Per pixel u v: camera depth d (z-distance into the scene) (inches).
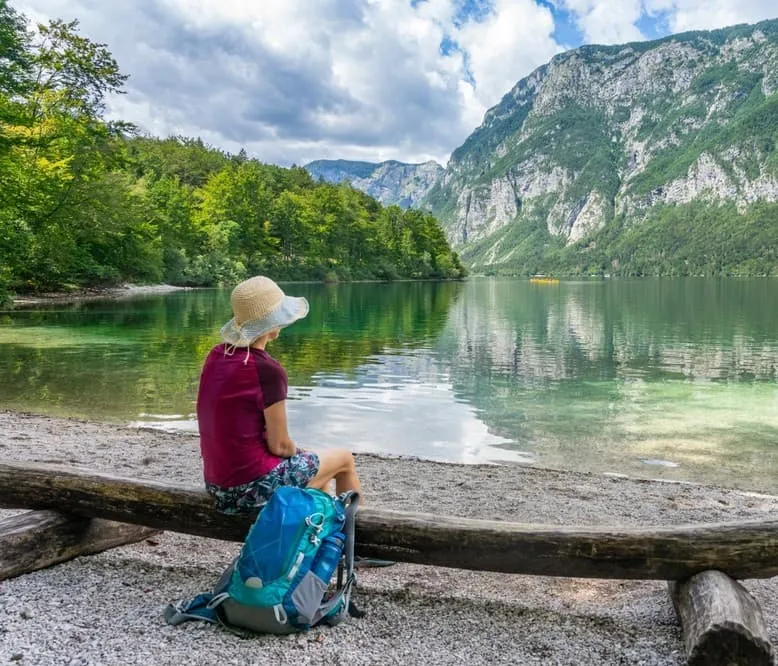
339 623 124.0
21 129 1131.9
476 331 984.3
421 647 116.9
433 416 410.9
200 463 267.0
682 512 221.1
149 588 137.6
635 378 567.2
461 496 232.7
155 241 2103.8
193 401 430.6
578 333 973.2
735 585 116.1
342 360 657.0
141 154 4461.1
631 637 121.8
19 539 140.6
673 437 362.9
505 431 375.2
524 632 123.5
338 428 377.1
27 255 1357.0
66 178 1237.7
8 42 994.1
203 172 4825.3
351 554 127.0
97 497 143.2
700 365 648.4
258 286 127.3
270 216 3444.9
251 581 115.8
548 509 219.6
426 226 5073.8
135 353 648.4
